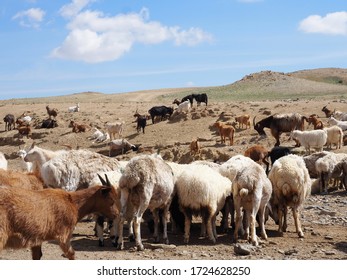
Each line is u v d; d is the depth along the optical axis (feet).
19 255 36.58
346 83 439.22
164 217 41.93
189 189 41.16
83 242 42.11
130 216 40.22
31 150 53.88
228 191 44.01
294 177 43.16
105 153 124.57
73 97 366.22
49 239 29.76
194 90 369.71
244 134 119.55
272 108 147.95
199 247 39.91
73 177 46.16
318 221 50.52
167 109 143.84
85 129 145.79
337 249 38.70
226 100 264.11
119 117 161.89
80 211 32.14
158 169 40.01
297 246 39.91
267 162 79.92
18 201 28.22
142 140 129.59
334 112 132.57
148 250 38.65
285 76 357.41
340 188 72.33
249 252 37.14
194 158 102.83
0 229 27.35
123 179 38.96
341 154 71.10
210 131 126.62
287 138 112.37
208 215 41.63
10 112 202.28
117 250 38.81
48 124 155.02
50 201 29.81
